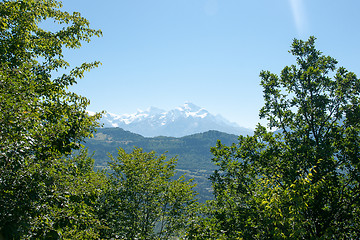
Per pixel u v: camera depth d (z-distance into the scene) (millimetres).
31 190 6418
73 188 7910
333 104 18266
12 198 6066
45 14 10633
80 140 8562
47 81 9992
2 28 8359
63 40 11453
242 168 19156
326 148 15344
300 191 8477
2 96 5406
